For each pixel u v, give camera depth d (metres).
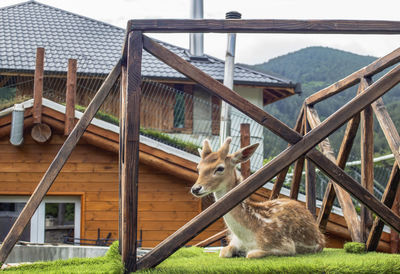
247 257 4.58
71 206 16.80
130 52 3.87
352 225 5.75
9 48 14.99
